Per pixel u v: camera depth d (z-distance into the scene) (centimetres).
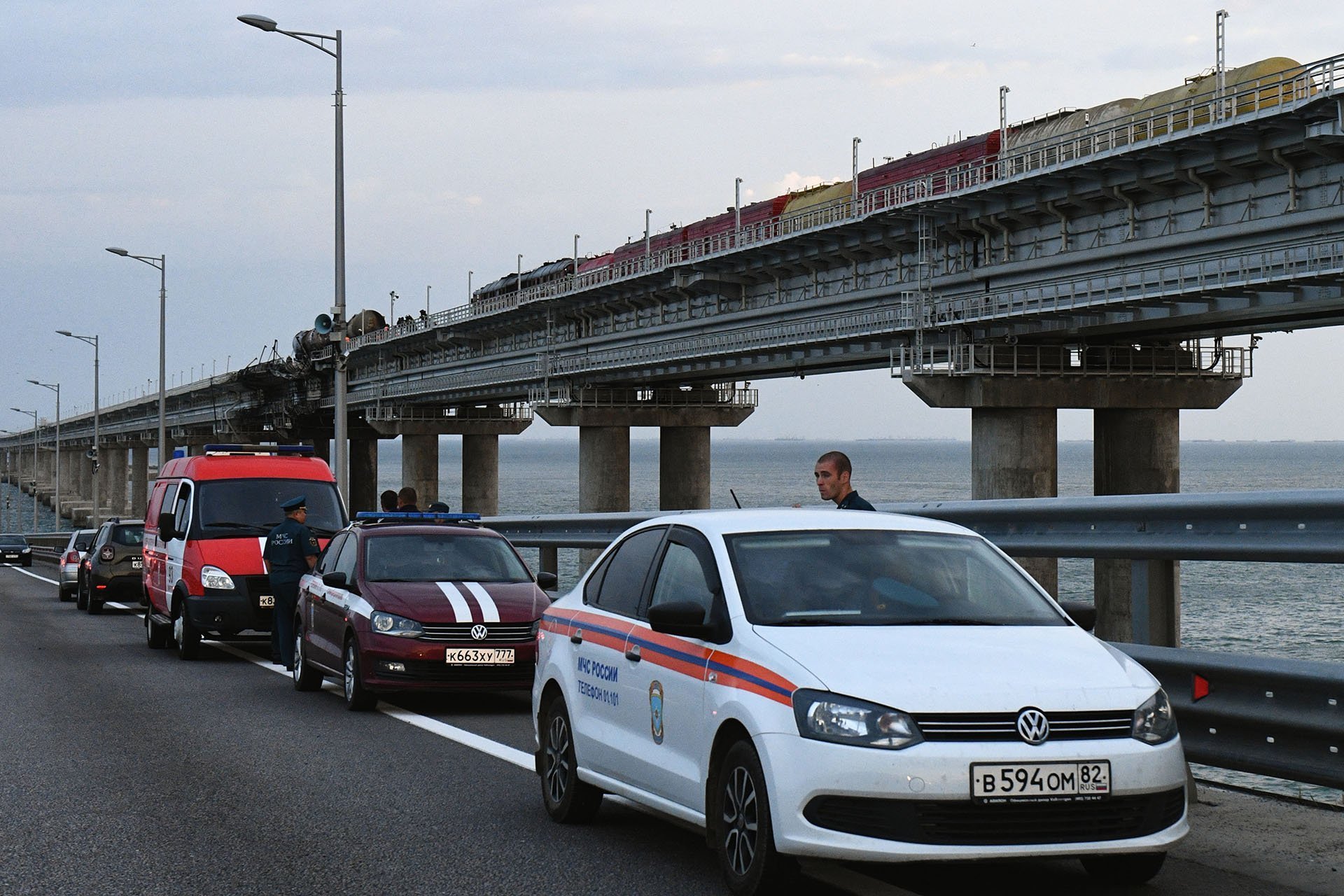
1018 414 5238
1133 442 5406
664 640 712
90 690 1520
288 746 1110
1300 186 3872
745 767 621
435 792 913
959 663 609
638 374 7894
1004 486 5247
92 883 680
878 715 579
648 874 696
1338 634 3731
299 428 13075
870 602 678
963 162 5241
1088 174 4478
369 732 1188
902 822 568
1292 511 769
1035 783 571
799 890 642
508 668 1309
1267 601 4597
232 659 1897
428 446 11212
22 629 2536
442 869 707
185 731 1197
